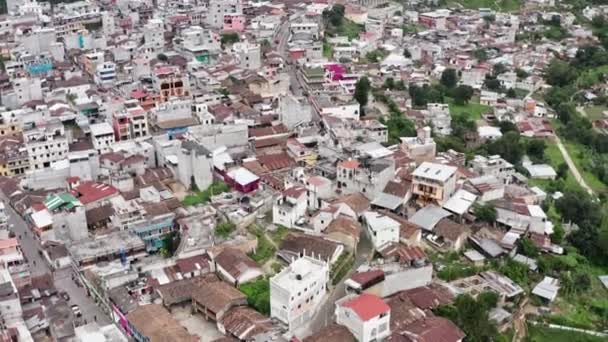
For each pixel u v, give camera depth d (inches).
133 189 6722.4
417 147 7268.7
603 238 6225.4
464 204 6176.2
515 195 6855.3
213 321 4891.7
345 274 5300.2
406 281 5103.3
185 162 6811.0
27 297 5118.1
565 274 5782.5
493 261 5669.3
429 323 4594.0
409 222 5851.4
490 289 5251.0
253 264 5329.7
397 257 5383.9
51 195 6456.7
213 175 6968.5
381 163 6496.1
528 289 5531.5
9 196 6840.6
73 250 5575.8
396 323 4665.4
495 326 4896.7
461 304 4842.5
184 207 6373.0
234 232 5885.8
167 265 5492.1
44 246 5925.2
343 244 5570.9
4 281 4977.9
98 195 6417.3
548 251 6058.1
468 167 7445.9
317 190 6250.0
